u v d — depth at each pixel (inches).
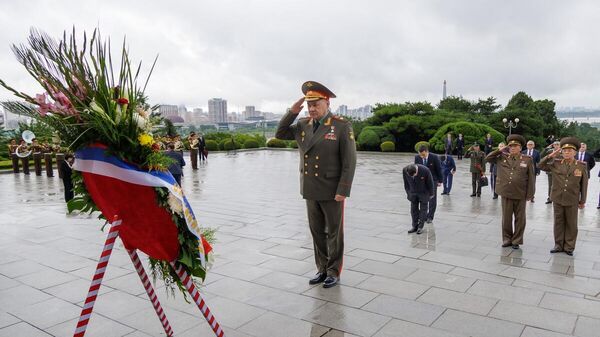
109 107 98.5
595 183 627.8
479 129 1148.5
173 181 111.7
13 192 515.5
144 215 108.6
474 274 198.4
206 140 1317.7
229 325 148.9
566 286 183.0
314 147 176.7
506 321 149.7
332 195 176.4
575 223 229.6
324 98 175.8
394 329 144.7
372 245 249.3
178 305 166.1
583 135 1910.7
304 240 262.1
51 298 175.5
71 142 101.0
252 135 1526.8
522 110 1430.9
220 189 528.1
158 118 109.3
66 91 95.7
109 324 151.5
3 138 906.7
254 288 182.4
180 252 115.6
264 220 325.4
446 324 147.9
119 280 193.9
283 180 629.0
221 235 275.4
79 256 231.5
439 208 406.6
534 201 452.8
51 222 316.8
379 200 434.6
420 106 1396.4
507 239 249.6
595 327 144.9
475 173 474.6
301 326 147.6
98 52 100.3
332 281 182.4
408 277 194.4
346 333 142.4
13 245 253.8
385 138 1289.4
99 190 106.0
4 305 168.7
